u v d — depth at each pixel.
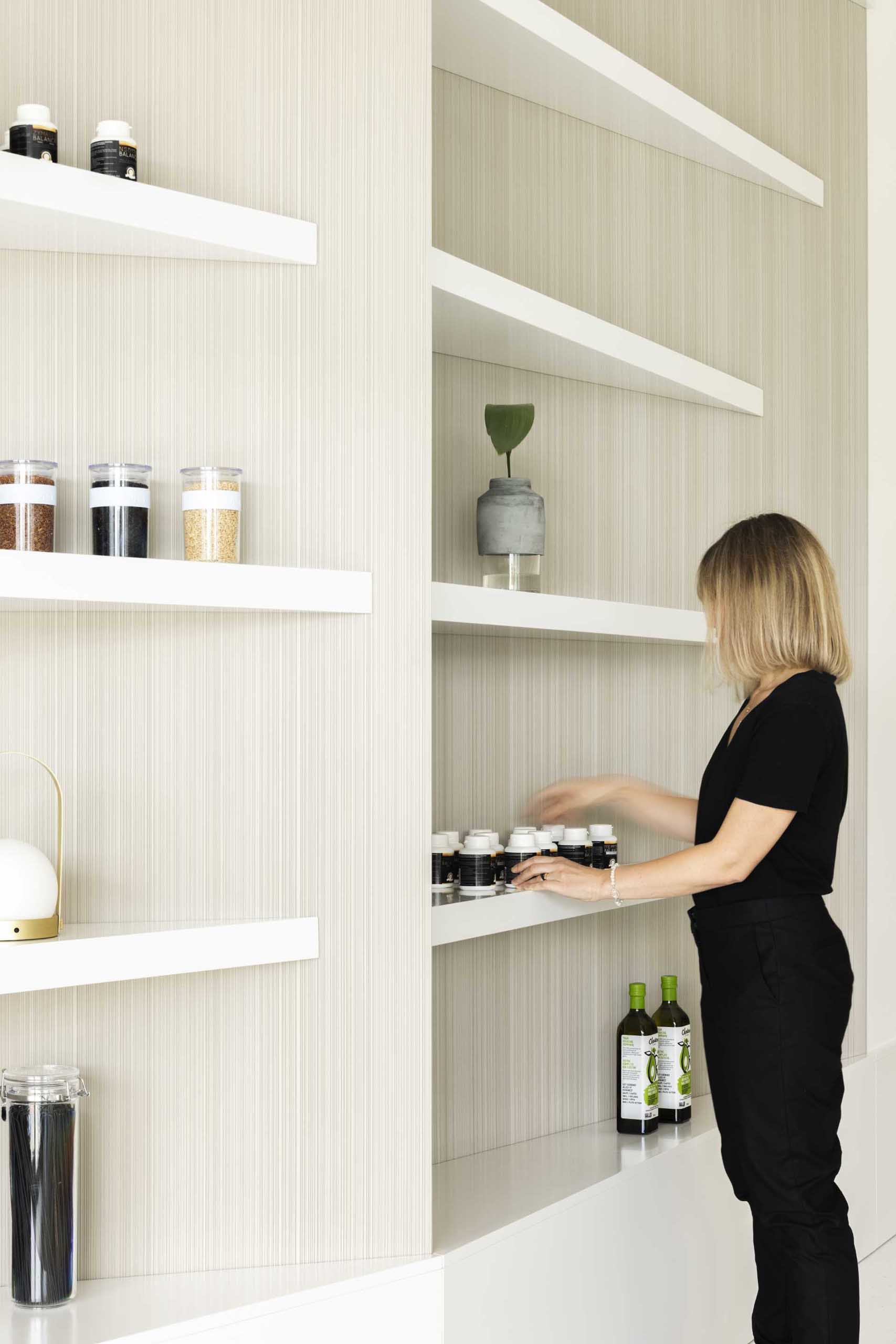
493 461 2.21
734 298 2.74
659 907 2.56
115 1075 1.53
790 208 2.91
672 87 2.36
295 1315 1.49
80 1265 1.52
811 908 1.93
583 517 2.38
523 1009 2.25
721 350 2.71
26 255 1.51
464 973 2.14
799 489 2.92
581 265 2.37
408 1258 1.62
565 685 2.35
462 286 1.79
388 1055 1.63
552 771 2.32
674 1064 2.37
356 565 1.63
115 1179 1.53
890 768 3.21
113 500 1.43
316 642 1.62
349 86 1.64
